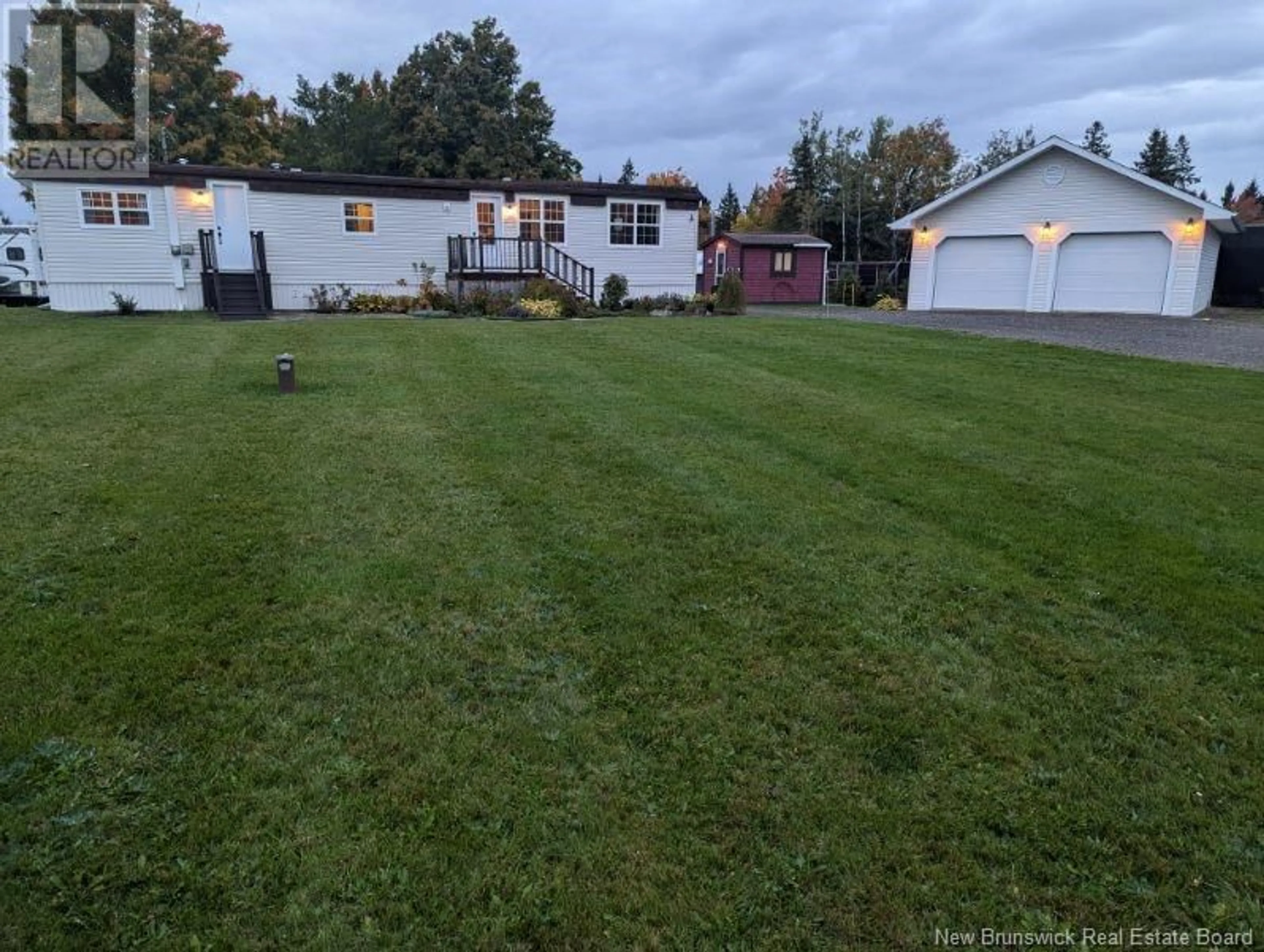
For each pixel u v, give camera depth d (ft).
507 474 16.17
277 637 9.59
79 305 53.47
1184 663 9.38
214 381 25.79
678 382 26.89
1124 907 5.95
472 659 9.23
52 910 5.70
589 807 6.88
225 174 54.24
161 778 7.11
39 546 12.10
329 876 6.07
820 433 19.90
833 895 6.02
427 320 48.83
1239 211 154.81
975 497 15.17
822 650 9.55
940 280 68.74
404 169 110.93
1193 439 19.72
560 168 118.62
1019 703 8.54
